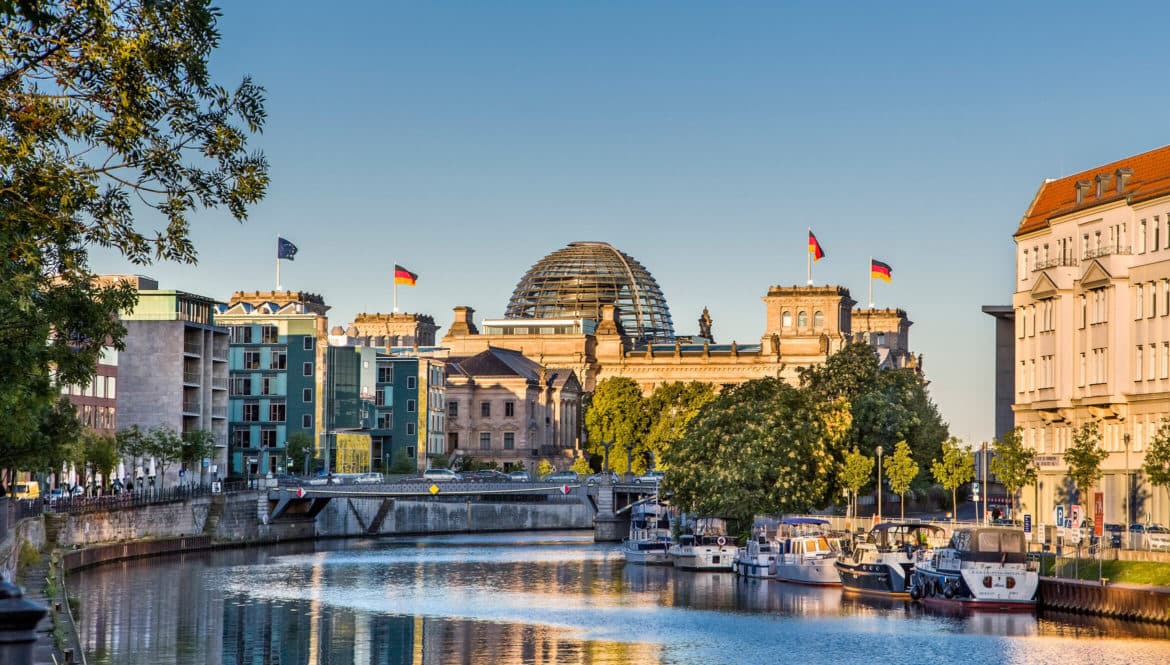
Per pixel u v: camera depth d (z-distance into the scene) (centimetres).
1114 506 12069
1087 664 8275
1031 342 13475
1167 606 9225
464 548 18625
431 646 9500
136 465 18712
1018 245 13812
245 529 18825
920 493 18288
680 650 9244
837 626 10150
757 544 14075
